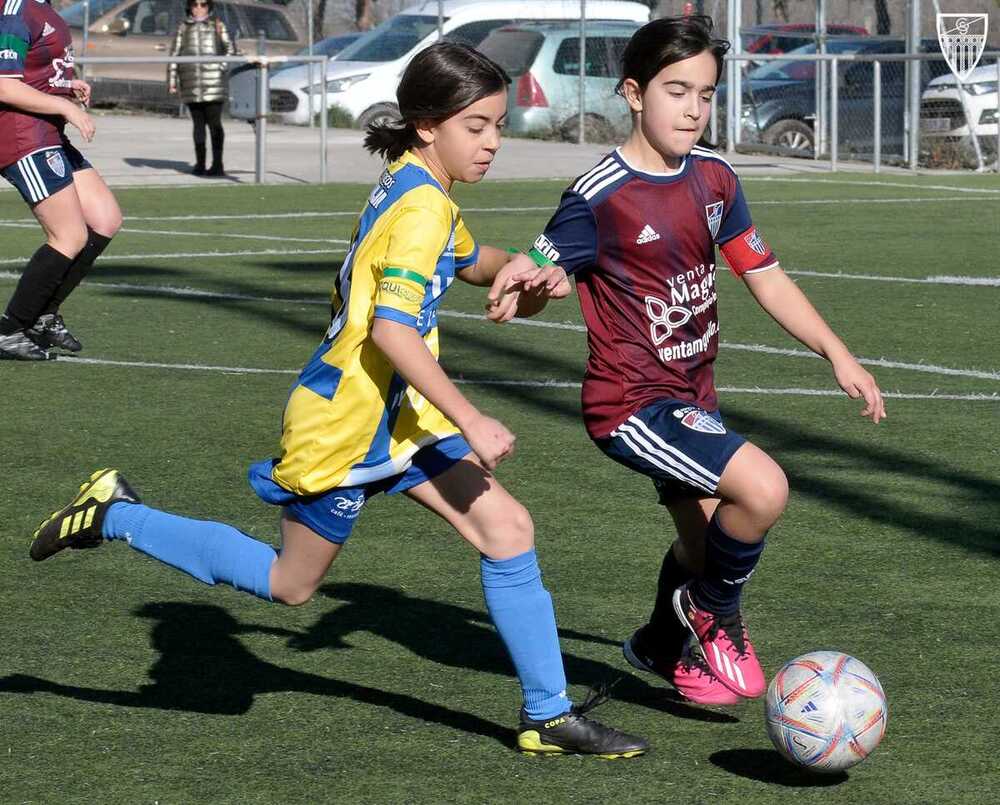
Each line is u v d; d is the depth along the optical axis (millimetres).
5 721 6516
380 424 5938
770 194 30328
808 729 5742
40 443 11328
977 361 14352
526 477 10469
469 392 13188
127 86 45812
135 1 46500
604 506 9812
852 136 38531
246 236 23938
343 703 6746
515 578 6043
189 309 17219
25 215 26359
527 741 6160
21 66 13773
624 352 6547
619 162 6551
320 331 15930
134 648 7398
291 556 6207
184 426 11867
